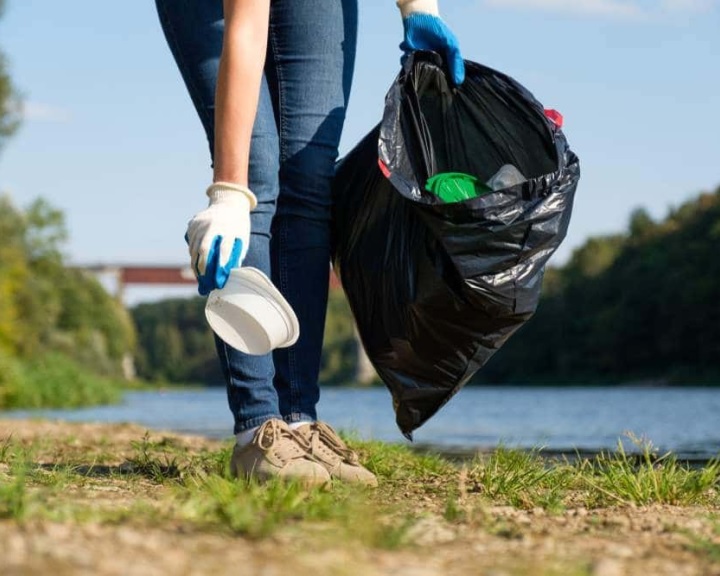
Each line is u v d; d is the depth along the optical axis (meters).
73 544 1.45
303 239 2.81
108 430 6.53
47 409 25.25
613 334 63.00
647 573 1.53
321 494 2.19
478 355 2.69
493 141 2.83
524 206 2.53
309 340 2.85
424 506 2.39
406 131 2.69
